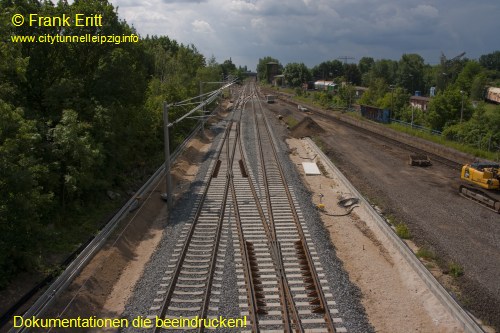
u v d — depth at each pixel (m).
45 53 22.84
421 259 17.50
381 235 20.02
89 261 16.64
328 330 12.71
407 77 132.50
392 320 13.55
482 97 91.50
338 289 14.82
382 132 52.34
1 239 14.95
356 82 152.75
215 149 40.66
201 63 80.00
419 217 22.25
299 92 124.25
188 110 46.59
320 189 28.50
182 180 29.92
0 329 12.71
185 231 20.11
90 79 24.56
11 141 15.33
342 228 21.41
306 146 44.25
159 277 15.82
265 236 19.45
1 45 15.36
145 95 31.16
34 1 22.89
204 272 16.22
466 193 25.75
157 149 35.97
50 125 21.47
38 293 14.87
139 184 28.48
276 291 14.76
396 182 29.16
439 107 54.91
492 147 43.75
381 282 15.96
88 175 20.86
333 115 72.44
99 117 22.59
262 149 40.41
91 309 14.07
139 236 20.33
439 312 13.75
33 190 16.06
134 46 28.02
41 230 16.30
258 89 162.12
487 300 14.27
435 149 39.69
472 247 18.59
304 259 17.14
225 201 24.42
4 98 19.27
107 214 22.75
